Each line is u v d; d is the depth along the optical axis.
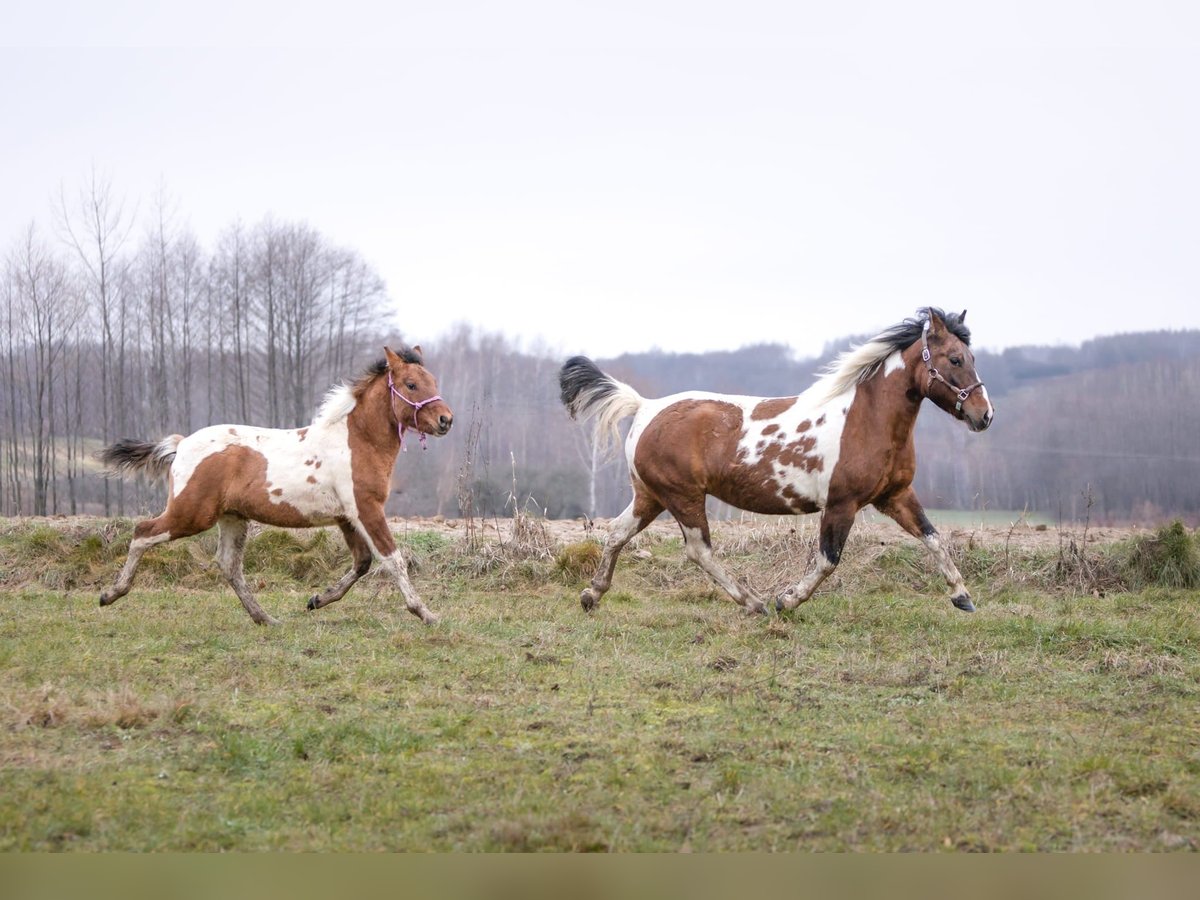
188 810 5.15
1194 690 7.49
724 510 25.73
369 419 9.43
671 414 9.98
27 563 12.06
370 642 8.72
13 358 22.97
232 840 4.88
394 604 10.69
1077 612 10.30
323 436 9.38
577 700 7.14
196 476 9.18
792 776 5.71
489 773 5.68
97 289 24.56
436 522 14.70
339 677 7.64
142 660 7.92
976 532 13.59
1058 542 12.97
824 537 9.69
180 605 10.37
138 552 9.40
